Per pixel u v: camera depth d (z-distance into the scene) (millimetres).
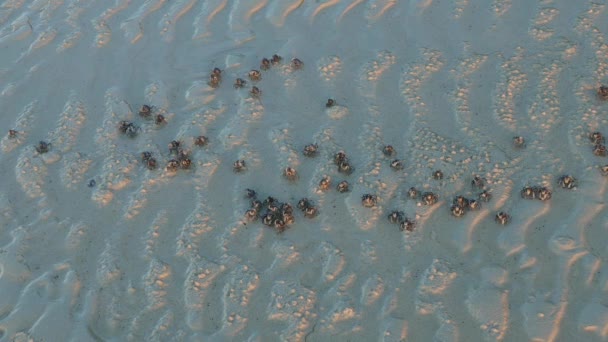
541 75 6777
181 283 5289
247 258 5430
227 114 6785
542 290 4949
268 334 4902
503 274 5086
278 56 7383
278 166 6188
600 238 5223
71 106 7016
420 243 5395
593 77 6652
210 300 5152
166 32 7941
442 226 5504
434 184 5824
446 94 6738
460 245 5336
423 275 5156
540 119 6281
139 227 5758
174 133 6629
